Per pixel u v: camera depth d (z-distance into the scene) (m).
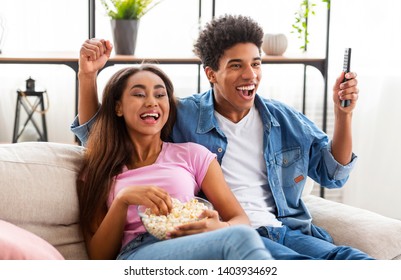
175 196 2.17
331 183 2.50
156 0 4.09
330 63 4.16
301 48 4.13
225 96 2.36
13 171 2.04
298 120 2.47
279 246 2.13
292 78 4.28
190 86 4.21
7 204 2.00
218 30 2.34
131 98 2.23
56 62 3.40
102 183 2.18
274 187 2.38
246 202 2.34
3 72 4.02
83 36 4.05
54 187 2.09
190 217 1.97
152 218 1.95
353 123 4.16
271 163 2.39
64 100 4.11
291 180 2.43
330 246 2.21
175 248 1.88
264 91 4.28
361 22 4.05
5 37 3.89
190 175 2.24
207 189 2.26
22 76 4.04
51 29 4.01
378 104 4.07
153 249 1.93
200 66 3.94
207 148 2.38
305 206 2.44
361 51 4.07
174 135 2.41
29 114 3.75
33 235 1.91
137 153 2.27
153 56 3.63
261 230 2.27
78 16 4.03
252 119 2.43
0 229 1.81
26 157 2.11
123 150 2.24
